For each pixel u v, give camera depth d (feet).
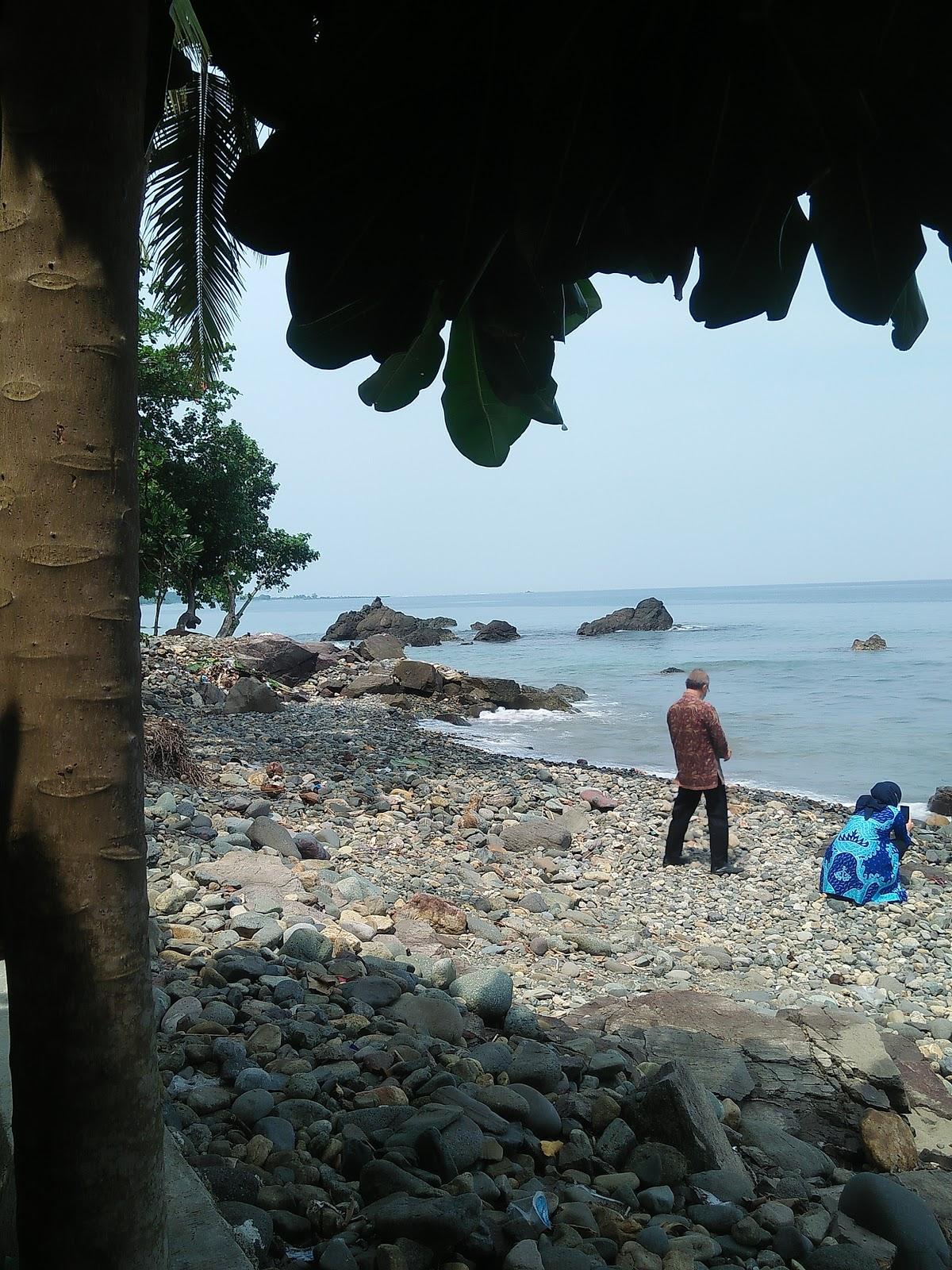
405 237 7.66
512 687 92.99
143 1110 4.90
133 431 4.80
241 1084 12.65
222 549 116.06
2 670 4.66
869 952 28.40
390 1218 9.59
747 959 27.20
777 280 7.61
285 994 16.48
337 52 7.12
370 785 44.45
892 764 65.26
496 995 18.47
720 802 36.09
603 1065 15.97
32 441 4.53
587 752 69.62
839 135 7.07
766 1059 17.71
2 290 4.55
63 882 4.65
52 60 4.44
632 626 252.62
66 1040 4.69
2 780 4.70
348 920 23.02
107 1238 4.80
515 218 7.56
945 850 41.09
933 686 112.88
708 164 7.34
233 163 37.65
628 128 7.42
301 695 81.82
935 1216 13.12
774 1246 11.70
